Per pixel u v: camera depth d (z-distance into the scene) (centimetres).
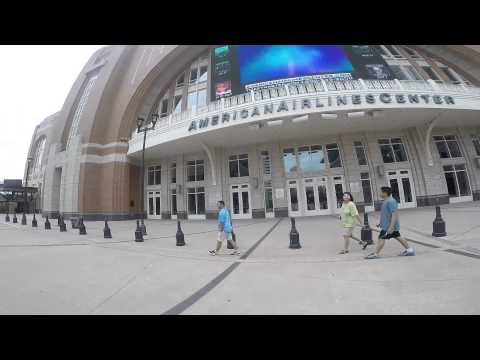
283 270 571
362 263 585
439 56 2514
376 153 2089
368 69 2088
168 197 2533
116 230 1606
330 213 2050
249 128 1842
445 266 514
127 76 2950
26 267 656
